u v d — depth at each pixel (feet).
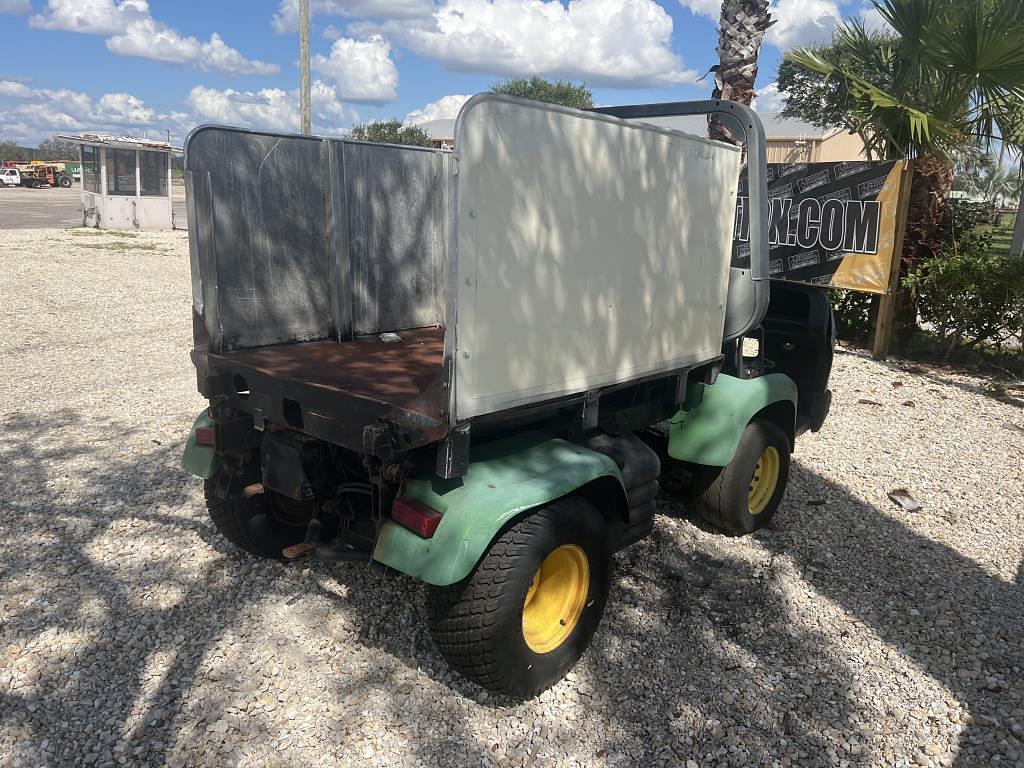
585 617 10.99
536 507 10.07
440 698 10.48
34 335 33.45
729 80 29.78
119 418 22.18
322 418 10.18
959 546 15.58
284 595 12.86
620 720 10.22
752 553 14.94
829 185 32.07
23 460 18.67
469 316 8.77
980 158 35.91
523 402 9.80
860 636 12.29
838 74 32.55
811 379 18.20
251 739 9.59
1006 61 27.99
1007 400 26.40
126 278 50.14
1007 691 11.04
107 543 14.53
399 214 15.25
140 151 82.17
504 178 8.85
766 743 9.89
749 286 14.12
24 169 202.59
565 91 132.16
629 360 11.60
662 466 15.34
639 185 11.02
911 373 29.86
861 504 17.53
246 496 12.60
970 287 30.22
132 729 9.71
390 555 9.53
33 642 11.46
